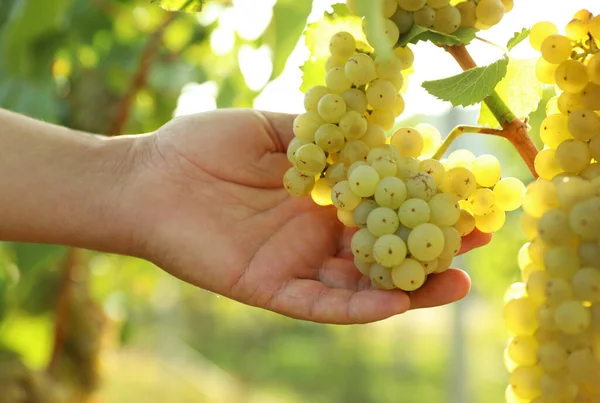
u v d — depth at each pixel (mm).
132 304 1513
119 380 2201
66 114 1162
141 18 1208
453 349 2240
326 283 599
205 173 634
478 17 524
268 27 687
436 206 498
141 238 630
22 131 646
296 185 531
